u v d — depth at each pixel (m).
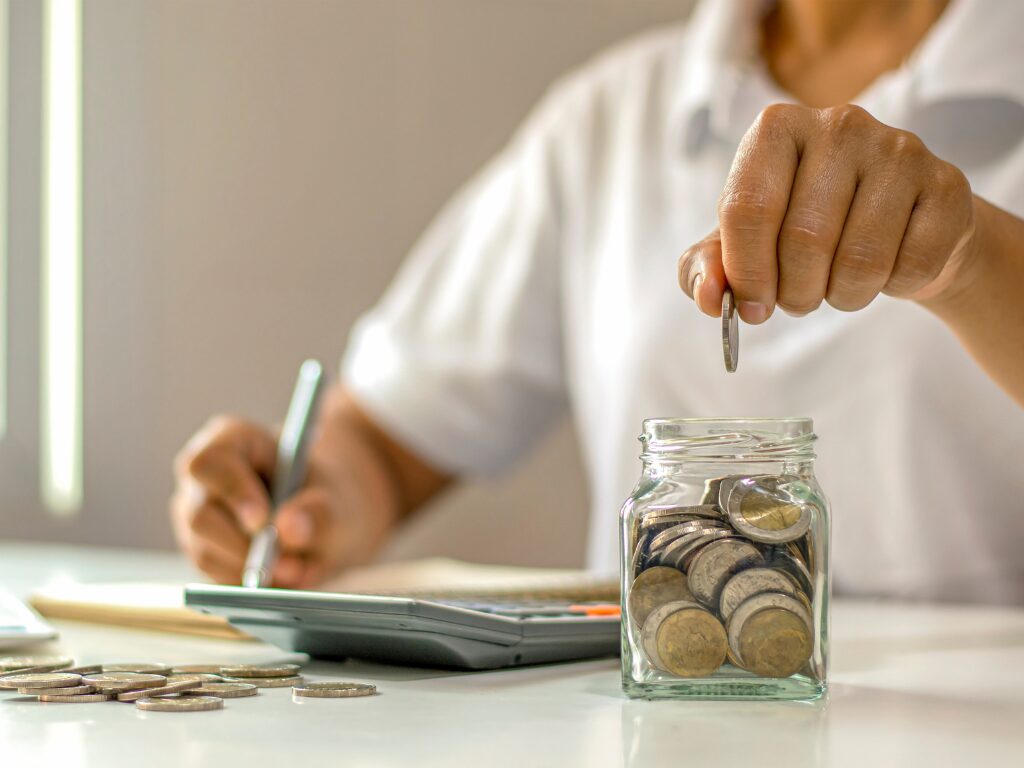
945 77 1.01
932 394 1.02
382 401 1.29
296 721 0.40
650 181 1.25
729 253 0.45
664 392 1.16
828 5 1.15
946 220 0.47
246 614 0.51
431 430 1.31
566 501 2.09
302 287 2.03
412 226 2.07
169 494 1.97
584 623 0.54
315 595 0.49
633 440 1.18
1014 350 0.58
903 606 0.86
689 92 1.19
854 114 0.47
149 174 1.99
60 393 1.96
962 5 1.02
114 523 1.96
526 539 2.07
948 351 1.01
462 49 2.09
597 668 0.53
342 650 0.53
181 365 1.98
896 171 0.46
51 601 0.73
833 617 0.77
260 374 2.01
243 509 0.86
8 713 0.41
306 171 2.04
